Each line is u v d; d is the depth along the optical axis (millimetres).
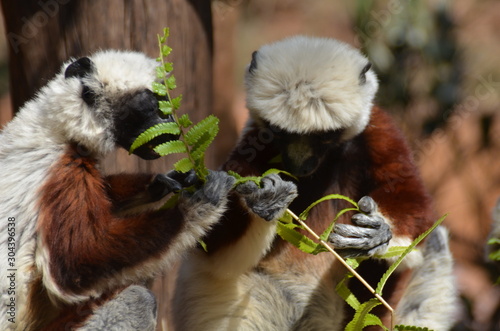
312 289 12188
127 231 10258
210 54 15008
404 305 12703
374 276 12195
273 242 12055
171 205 10562
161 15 13789
